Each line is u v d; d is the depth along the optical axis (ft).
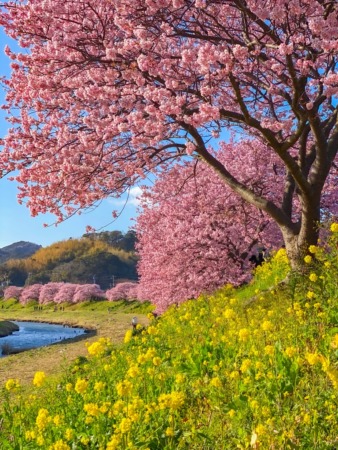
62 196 40.22
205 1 28.37
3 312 326.65
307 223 36.76
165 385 18.30
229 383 15.65
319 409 12.68
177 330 31.55
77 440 14.49
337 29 26.08
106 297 295.69
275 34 29.07
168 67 30.50
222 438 12.23
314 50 31.12
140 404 13.23
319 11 27.91
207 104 27.96
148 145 36.55
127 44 30.68
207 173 62.03
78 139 37.76
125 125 33.40
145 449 12.10
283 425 11.80
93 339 99.81
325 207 60.49
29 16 34.06
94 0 34.47
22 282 532.32
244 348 20.49
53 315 266.77
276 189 60.80
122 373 24.06
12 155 38.99
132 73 31.22
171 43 40.16
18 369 63.21
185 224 60.59
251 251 65.41
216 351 21.12
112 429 14.35
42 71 35.22
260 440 11.21
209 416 14.20
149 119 34.09
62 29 34.68
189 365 20.54
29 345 129.49
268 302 33.24
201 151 39.22
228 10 34.24
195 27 32.17
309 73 32.91
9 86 42.63
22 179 39.14
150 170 40.73
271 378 14.70
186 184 61.67
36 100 38.93
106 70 33.30
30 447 15.44
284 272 41.65
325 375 14.98
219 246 61.05
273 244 64.44
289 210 42.52
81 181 38.24
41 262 563.48
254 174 60.70
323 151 36.09
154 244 65.92
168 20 30.58
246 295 44.16
